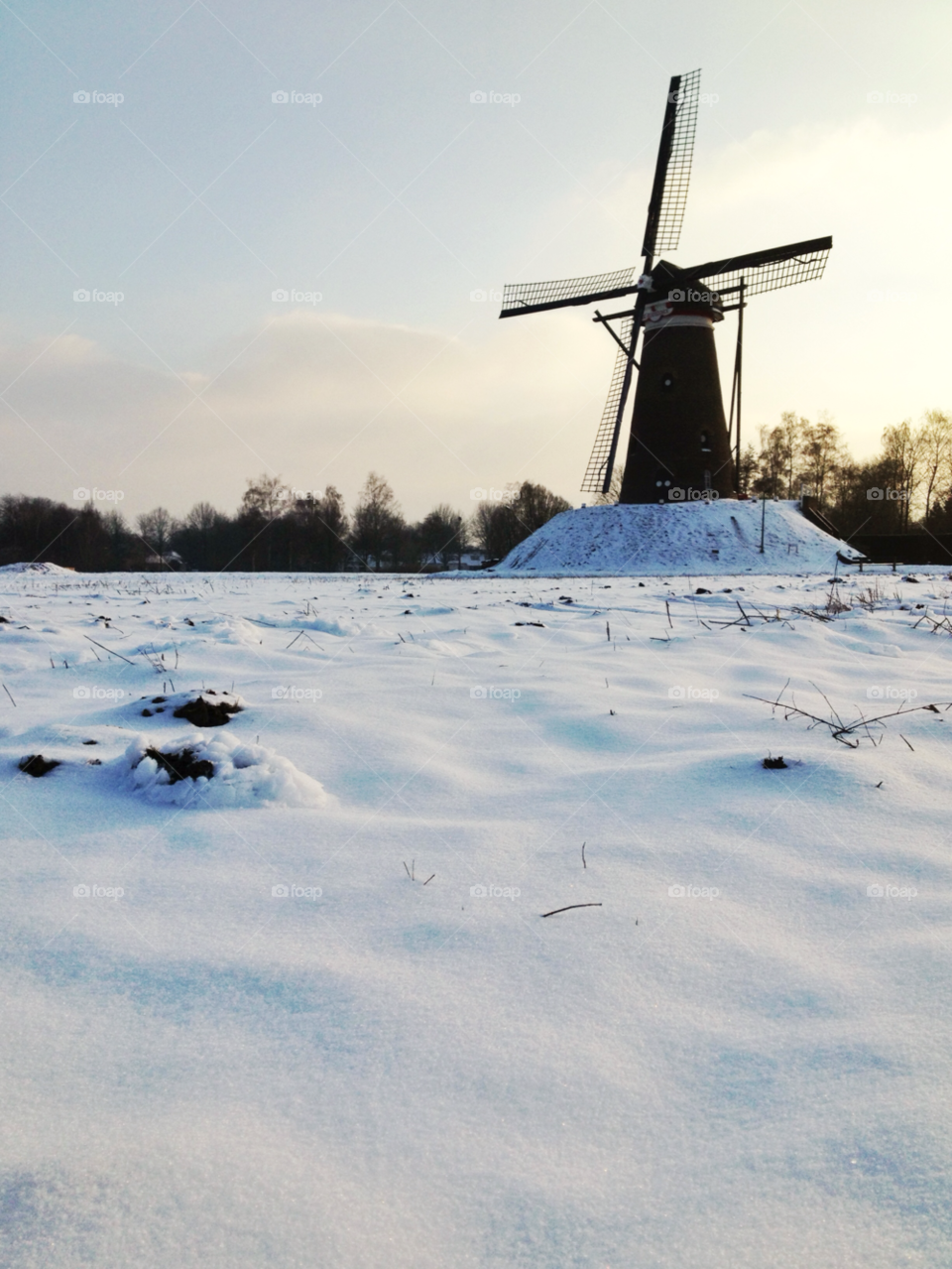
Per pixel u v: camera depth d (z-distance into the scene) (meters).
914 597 11.03
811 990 1.77
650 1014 1.70
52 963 1.91
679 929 2.06
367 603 11.55
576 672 5.49
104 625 8.01
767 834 2.64
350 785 3.26
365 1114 1.40
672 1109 1.41
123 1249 1.12
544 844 2.61
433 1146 1.32
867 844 2.55
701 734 3.88
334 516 63.19
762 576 23.19
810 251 31.33
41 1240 1.13
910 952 1.90
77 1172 1.25
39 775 3.29
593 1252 1.12
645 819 2.82
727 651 6.33
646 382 36.28
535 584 18.27
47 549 57.56
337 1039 1.62
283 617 8.88
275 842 2.64
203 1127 1.36
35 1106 1.43
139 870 2.43
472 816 2.92
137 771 3.19
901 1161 1.25
